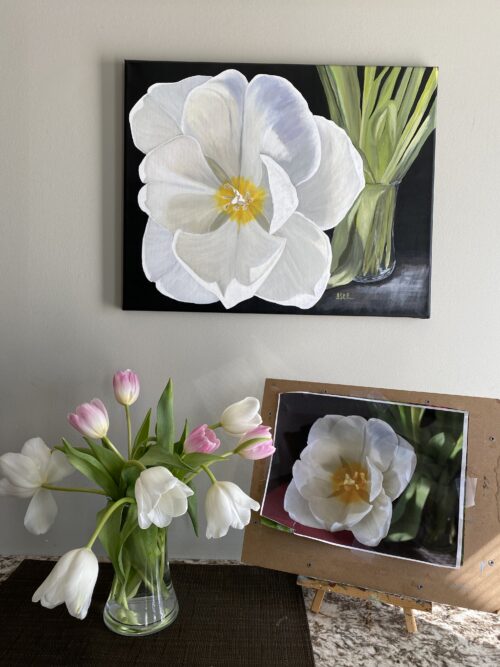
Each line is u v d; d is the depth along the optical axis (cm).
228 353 115
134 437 116
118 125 111
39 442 96
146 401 116
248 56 110
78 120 111
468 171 111
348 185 110
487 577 93
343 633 95
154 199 110
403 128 109
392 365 115
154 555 91
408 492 98
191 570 111
